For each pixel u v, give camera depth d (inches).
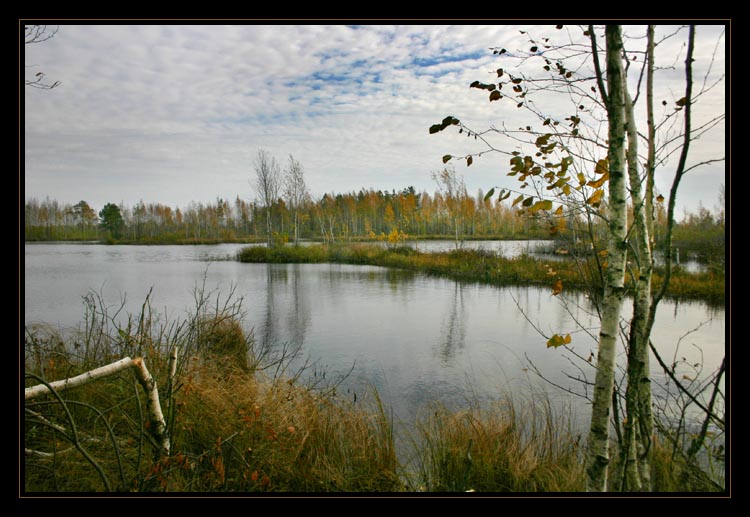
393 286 677.9
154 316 436.1
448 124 107.9
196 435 141.9
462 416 172.4
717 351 317.1
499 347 342.3
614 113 100.0
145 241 2368.4
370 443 151.9
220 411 150.9
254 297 582.6
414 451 168.1
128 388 152.4
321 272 884.6
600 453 98.6
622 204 98.9
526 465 142.5
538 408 211.3
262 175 1359.5
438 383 260.8
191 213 3233.3
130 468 124.5
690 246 876.0
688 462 121.0
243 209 3078.2
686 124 103.0
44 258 1267.2
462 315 462.6
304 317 458.0
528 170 107.4
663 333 370.0
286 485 132.4
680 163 105.5
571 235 133.2
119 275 834.2
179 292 618.5
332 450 147.9
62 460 120.8
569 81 114.9
